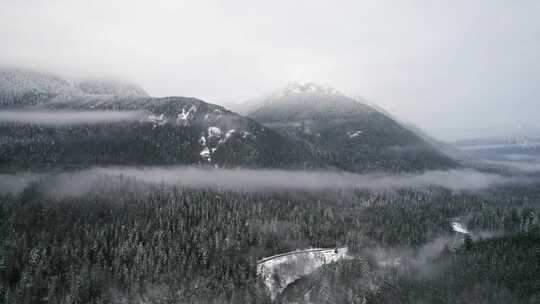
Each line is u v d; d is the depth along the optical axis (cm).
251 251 17600
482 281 14412
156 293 14112
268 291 15175
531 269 14812
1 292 13100
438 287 14512
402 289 14675
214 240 17638
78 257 15112
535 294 13350
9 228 16400
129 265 15338
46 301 13112
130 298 13888
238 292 14500
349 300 14450
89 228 17575
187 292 14188
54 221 17825
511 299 13275
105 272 14700
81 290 13575
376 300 14288
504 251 16725
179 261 15762
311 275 16475
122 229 17262
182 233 17675
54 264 14575
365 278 15675
